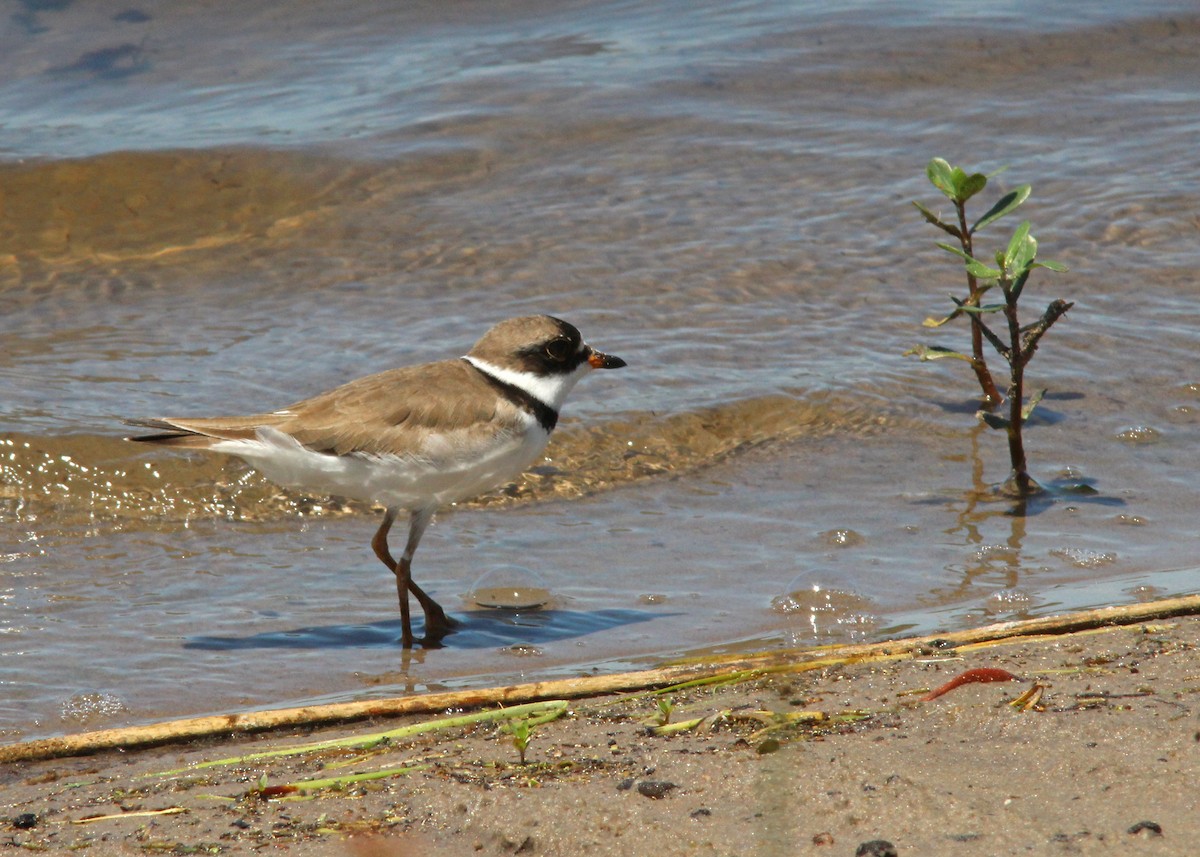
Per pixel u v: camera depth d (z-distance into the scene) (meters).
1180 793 5.83
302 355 14.04
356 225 16.78
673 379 13.68
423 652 9.23
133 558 10.85
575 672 8.80
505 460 9.93
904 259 15.85
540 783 6.48
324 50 21.12
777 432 13.02
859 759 6.40
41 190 17.28
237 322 14.86
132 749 7.62
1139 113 18.81
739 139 18.38
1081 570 10.18
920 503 11.51
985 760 6.33
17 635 9.38
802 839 5.70
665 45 20.91
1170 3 21.50
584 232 16.47
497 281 15.57
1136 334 14.34
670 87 19.59
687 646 9.15
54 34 21.67
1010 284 11.36
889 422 13.02
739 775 6.40
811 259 15.85
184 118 19.03
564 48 20.95
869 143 18.27
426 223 16.77
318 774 6.90
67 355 14.09
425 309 15.00
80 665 8.94
